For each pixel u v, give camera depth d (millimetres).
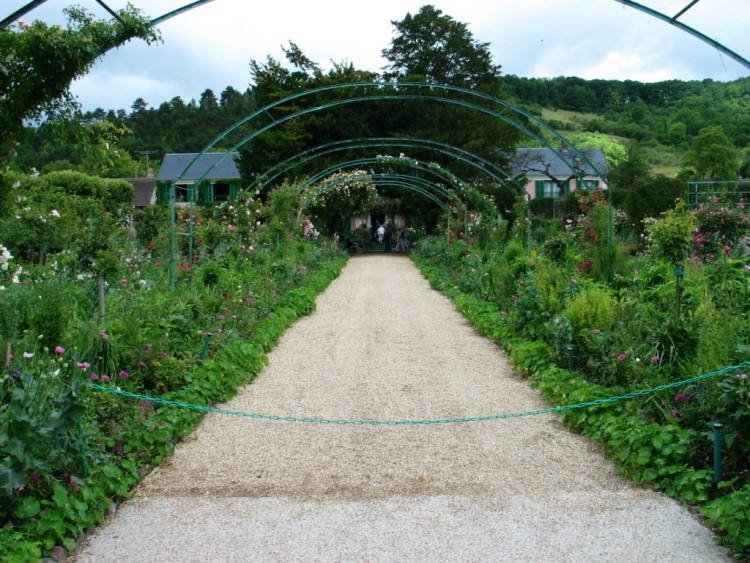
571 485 3926
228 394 5848
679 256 6574
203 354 6047
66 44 5285
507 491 3857
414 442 4723
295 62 27438
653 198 13922
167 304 6832
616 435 4309
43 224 10945
